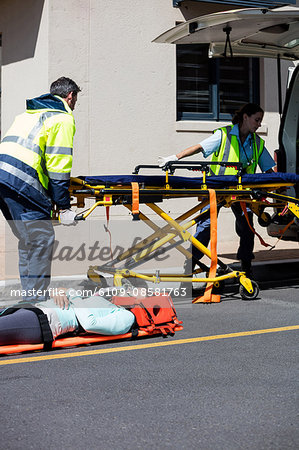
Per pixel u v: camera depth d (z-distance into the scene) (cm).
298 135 1317
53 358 786
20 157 877
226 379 694
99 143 1625
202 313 1030
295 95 1318
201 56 1770
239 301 1125
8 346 809
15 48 1705
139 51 1656
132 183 971
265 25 1180
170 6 1681
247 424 571
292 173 1214
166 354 796
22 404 625
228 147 1136
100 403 626
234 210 1173
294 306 1077
